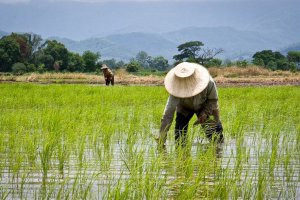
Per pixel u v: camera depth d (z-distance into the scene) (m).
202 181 6.22
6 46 124.56
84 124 10.33
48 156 7.31
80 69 129.12
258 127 11.38
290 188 6.01
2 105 16.11
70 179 6.31
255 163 7.42
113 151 8.25
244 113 12.55
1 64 124.00
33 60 130.50
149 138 9.55
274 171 6.92
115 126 10.36
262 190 5.64
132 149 8.43
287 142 9.01
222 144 9.30
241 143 9.14
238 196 5.62
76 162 7.36
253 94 22.28
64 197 5.47
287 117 13.17
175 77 9.09
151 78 52.41
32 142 8.10
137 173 6.08
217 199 5.46
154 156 7.31
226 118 12.11
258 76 62.25
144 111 13.48
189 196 5.40
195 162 6.65
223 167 6.99
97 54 132.88
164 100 18.62
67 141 8.28
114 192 5.37
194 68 9.12
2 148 8.12
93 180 6.25
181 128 9.69
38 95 19.80
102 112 12.76
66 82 48.09
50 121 10.80
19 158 7.07
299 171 6.93
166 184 5.99
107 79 30.97
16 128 10.26
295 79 50.25
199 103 9.28
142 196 5.42
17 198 5.40
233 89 26.08
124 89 24.59
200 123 9.42
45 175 6.51
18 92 21.25
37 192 5.67
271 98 20.77
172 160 7.27
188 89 8.98
